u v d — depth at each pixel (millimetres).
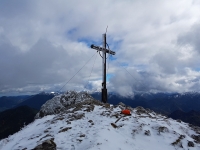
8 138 13742
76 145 9445
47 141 9047
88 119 14445
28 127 16781
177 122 17500
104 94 22266
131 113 16750
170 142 11094
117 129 12180
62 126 12711
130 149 9414
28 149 9273
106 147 8820
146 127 12922
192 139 12711
